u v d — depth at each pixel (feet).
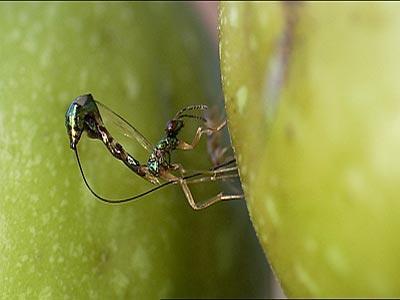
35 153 0.16
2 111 0.17
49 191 0.16
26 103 0.17
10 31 0.17
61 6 0.18
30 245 0.16
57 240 0.16
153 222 0.17
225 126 0.16
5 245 0.16
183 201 0.17
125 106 0.17
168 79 0.18
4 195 0.16
